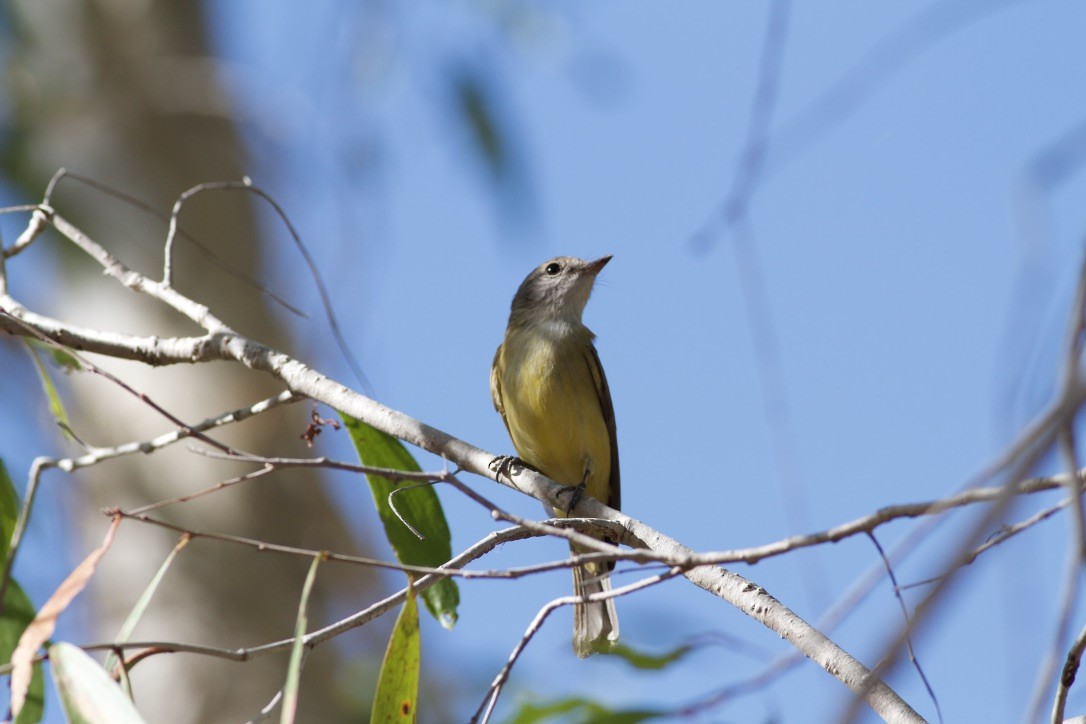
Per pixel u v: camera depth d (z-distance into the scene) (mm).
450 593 7938
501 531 6852
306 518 13547
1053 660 3443
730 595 6320
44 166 14000
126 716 5293
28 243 8703
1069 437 3238
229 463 13414
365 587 13711
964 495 3803
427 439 7730
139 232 14086
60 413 8336
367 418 7723
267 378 13828
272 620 12898
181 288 13977
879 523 4883
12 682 5562
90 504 13398
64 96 14586
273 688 12578
